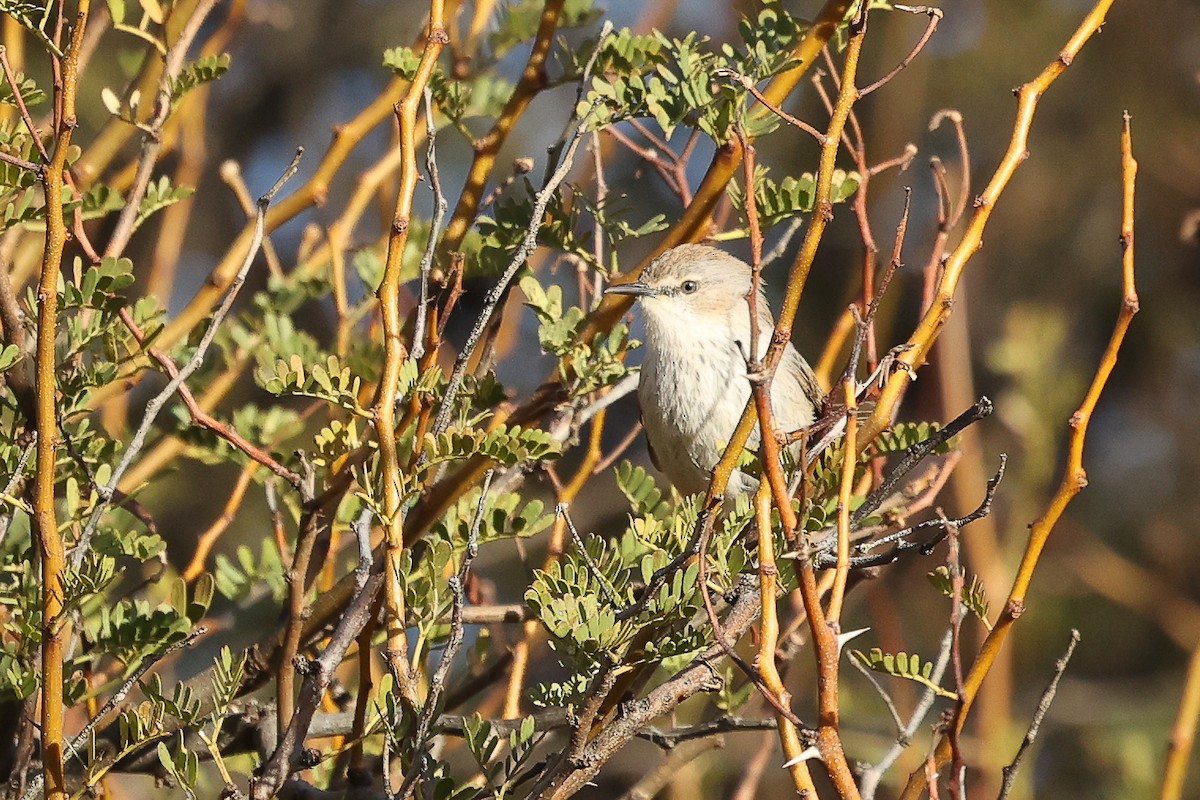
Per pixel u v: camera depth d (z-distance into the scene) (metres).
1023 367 12.05
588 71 8.46
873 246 8.49
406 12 19.08
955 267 7.00
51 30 9.57
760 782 14.29
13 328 7.79
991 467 14.62
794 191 8.69
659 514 9.30
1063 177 19.52
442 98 9.27
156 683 7.25
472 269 9.20
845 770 5.78
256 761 8.66
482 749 7.13
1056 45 19.47
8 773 8.40
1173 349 19.47
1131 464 19.33
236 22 10.56
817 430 6.67
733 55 8.72
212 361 10.44
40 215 7.72
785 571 6.88
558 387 9.18
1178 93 19.67
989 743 10.66
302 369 7.19
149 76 9.70
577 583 6.93
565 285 16.53
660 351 11.60
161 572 8.32
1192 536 18.69
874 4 8.34
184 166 10.88
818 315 17.91
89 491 8.30
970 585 7.20
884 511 8.92
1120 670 16.88
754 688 9.16
